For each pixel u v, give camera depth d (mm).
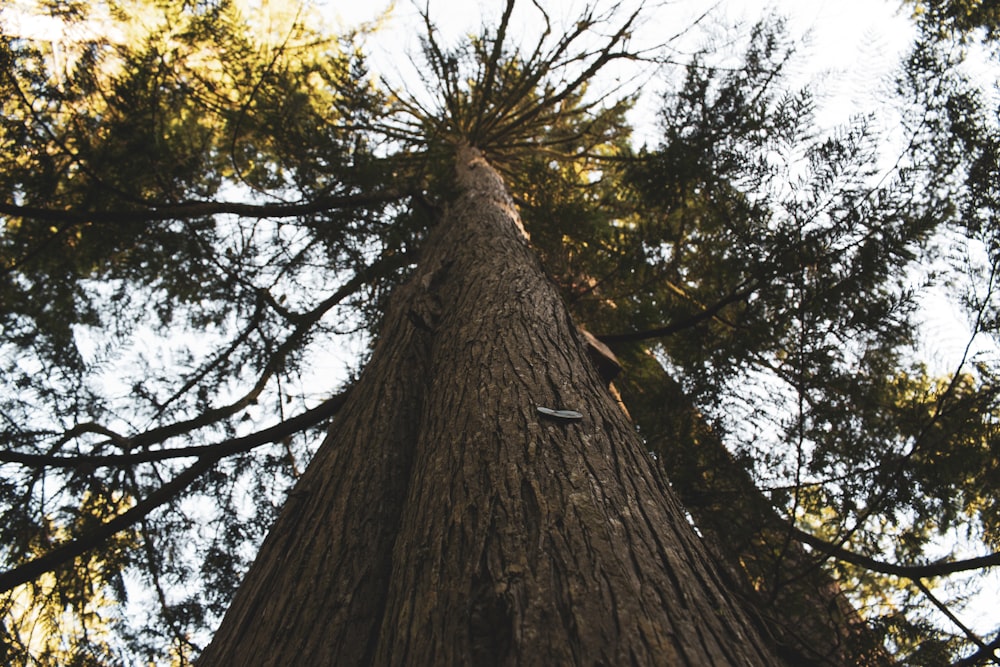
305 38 5188
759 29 3756
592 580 953
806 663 2252
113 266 4344
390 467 1712
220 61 4688
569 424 1442
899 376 3006
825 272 2924
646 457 1475
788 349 3168
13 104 3383
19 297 4039
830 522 2707
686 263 3893
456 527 1158
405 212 4598
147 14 4539
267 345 4527
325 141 4391
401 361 2299
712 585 1072
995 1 2750
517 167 6559
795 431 2832
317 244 4695
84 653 3320
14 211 3125
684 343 3523
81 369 3639
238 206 3750
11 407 3496
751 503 2875
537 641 843
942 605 2428
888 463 2531
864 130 2809
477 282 2541
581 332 2467
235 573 3764
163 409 4066
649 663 804
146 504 3035
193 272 4473
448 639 913
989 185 2523
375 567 1350
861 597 2713
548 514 1118
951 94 2768
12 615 3180
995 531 2645
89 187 3713
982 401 2461
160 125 3895
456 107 6418
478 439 1414
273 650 1173
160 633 3443
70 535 3578
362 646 1150
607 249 4246
